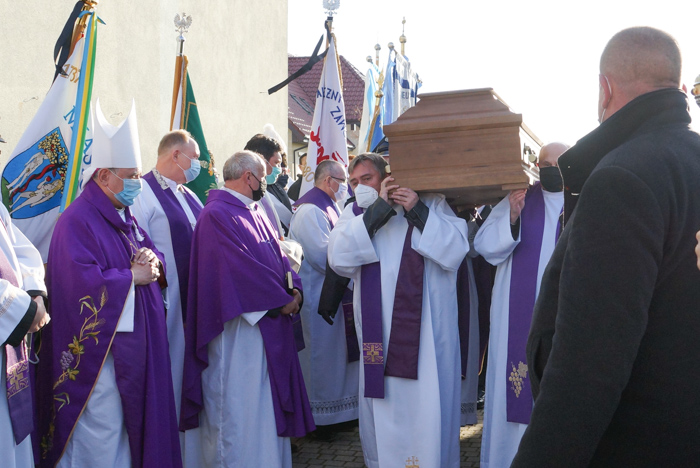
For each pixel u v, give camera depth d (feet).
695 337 5.32
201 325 12.64
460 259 12.59
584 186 5.37
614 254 5.11
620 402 5.43
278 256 13.69
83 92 12.96
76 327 10.71
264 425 12.84
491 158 11.42
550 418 5.22
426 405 12.40
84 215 11.19
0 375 9.28
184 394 12.82
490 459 12.43
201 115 30.42
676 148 5.53
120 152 11.34
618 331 5.05
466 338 13.76
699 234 4.82
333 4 21.30
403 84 29.89
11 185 12.97
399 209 13.05
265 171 13.64
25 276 9.90
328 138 21.24
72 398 10.67
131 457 10.98
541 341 6.02
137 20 25.93
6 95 19.89
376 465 12.90
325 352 17.02
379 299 12.76
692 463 5.29
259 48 36.04
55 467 10.67
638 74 5.89
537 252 12.29
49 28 21.49
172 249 13.80
